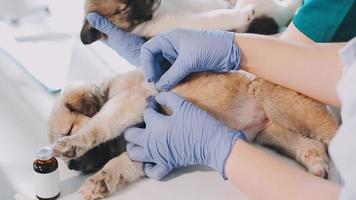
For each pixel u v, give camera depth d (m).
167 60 0.80
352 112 0.47
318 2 0.79
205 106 0.77
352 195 0.46
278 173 0.60
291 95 0.75
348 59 0.50
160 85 0.77
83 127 0.73
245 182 0.62
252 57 0.74
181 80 0.78
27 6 1.12
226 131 0.68
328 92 0.70
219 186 0.69
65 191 0.67
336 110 0.78
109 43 0.90
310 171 0.71
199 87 0.77
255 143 0.80
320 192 0.56
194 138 0.69
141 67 0.81
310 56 0.72
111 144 0.75
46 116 0.81
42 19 1.09
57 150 0.69
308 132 0.76
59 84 0.88
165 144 0.70
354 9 0.78
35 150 0.73
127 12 0.85
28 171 0.69
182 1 0.96
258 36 0.76
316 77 0.71
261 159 0.62
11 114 0.80
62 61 0.95
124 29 0.87
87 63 0.95
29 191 0.66
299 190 0.57
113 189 0.67
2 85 0.87
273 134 0.78
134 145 0.73
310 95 0.73
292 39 0.81
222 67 0.77
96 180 0.67
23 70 0.92
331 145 0.49
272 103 0.77
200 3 0.99
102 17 0.85
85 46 1.01
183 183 0.70
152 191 0.68
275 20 1.00
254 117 0.79
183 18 0.91
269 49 0.74
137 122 0.75
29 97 0.85
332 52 0.71
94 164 0.72
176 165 0.72
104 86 0.80
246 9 0.96
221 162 0.65
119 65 0.96
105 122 0.73
